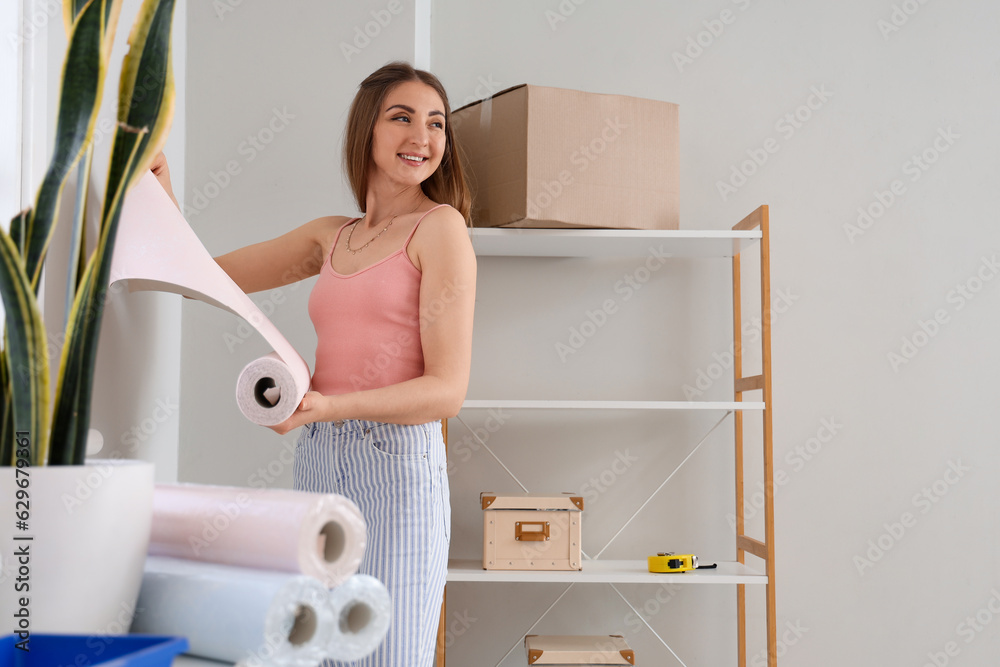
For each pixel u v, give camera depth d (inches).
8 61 35.6
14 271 20.2
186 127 64.0
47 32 37.1
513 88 70.4
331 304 48.1
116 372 41.4
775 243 85.9
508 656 81.9
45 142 36.9
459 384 44.2
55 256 32.9
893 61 87.5
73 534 18.8
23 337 20.5
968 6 86.5
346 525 20.8
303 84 65.4
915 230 86.1
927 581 83.3
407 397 41.4
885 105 87.1
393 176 51.6
